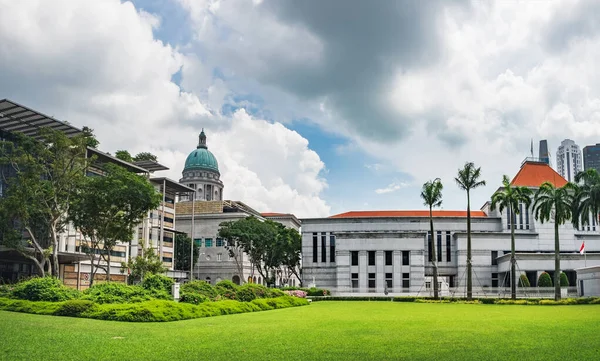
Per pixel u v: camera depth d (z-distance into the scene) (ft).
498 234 322.96
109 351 54.29
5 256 204.33
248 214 447.42
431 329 83.15
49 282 111.75
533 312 134.72
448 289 268.62
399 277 312.50
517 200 206.39
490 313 130.41
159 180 333.01
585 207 200.54
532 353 55.83
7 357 49.01
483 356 53.78
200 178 572.51
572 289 259.60
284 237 326.85
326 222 350.84
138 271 227.40
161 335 69.87
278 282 461.78
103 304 102.83
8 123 217.15
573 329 82.99
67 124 219.41
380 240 318.24
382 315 121.29
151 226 326.85
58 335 65.36
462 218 341.00
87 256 210.18
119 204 173.68
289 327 85.30
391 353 55.67
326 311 139.64
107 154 248.32
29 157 169.17
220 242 424.87
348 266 318.45
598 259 290.97
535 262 293.02
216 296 142.31
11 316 87.97
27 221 175.83
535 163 350.84
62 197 180.14
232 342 63.62
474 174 214.90
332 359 51.39
